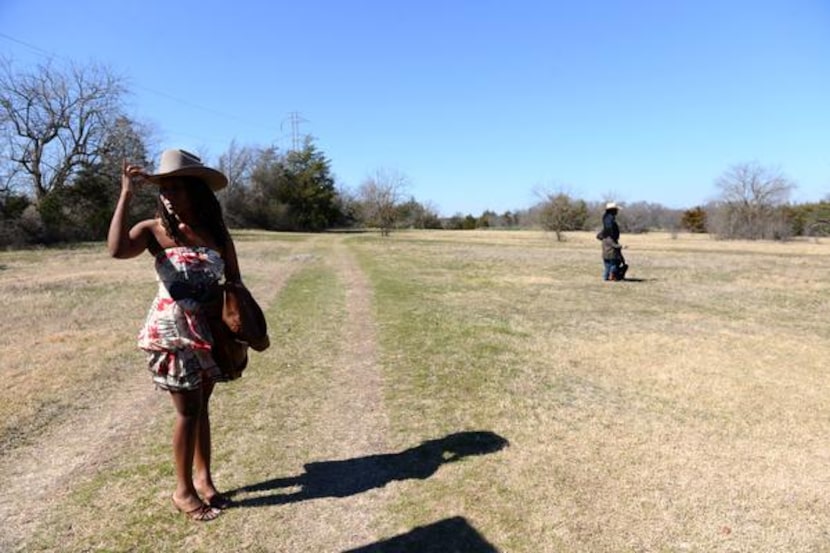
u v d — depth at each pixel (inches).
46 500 141.8
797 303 451.2
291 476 154.1
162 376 126.5
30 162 1568.7
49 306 407.2
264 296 468.4
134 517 134.0
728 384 236.1
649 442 175.3
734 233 2009.1
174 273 124.2
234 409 203.9
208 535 127.0
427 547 122.6
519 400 212.4
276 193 2746.1
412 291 501.0
